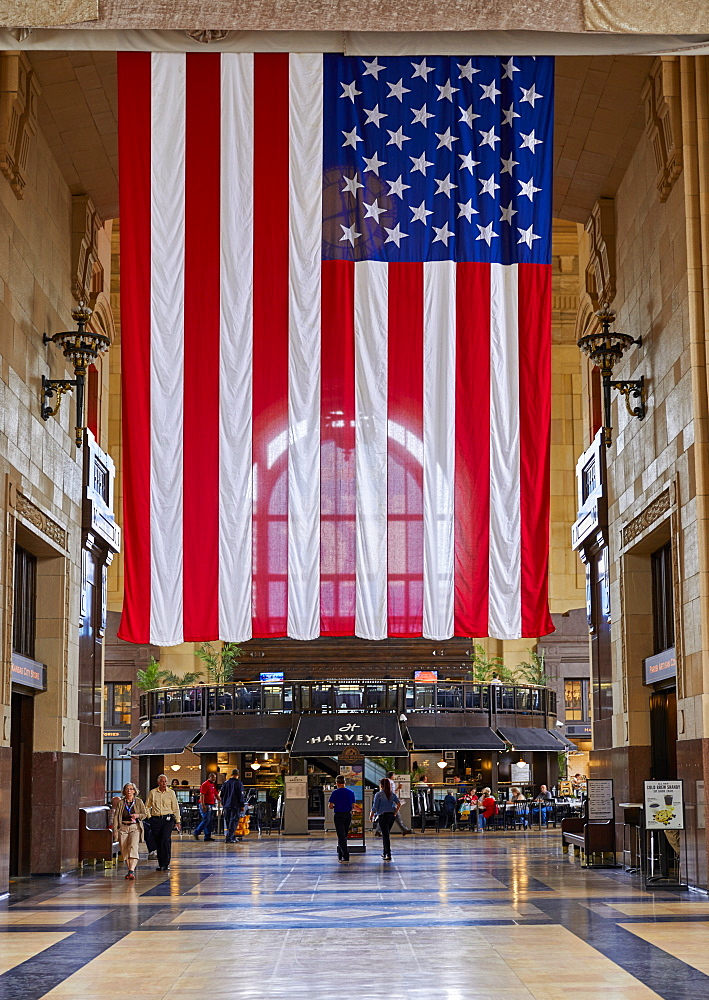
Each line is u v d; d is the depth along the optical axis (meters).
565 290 43.97
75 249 20.55
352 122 15.55
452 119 15.73
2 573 15.61
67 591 19.72
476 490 15.12
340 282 15.27
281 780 39.19
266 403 15.12
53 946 10.84
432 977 9.08
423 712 37.09
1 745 15.32
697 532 15.30
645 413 18.58
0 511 15.57
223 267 15.23
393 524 15.02
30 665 17.77
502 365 15.35
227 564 14.90
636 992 8.45
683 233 16.09
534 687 39.47
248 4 13.07
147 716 39.91
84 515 21.11
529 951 10.30
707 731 14.80
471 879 17.25
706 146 15.98
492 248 15.53
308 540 14.95
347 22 13.13
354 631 14.84
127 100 15.33
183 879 17.81
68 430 20.03
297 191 15.34
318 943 10.88
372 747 34.44
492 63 15.87
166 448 15.02
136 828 18.11
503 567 15.05
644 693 19.84
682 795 15.57
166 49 14.51
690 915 12.73
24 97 16.53
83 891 16.05
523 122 15.79
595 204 21.45
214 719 37.69
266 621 14.83
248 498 14.99
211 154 15.33
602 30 13.16
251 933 11.57
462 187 15.62
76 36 14.16
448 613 14.91
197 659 44.72
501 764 41.91
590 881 16.81
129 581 14.88
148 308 15.15
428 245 15.44
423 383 15.23
